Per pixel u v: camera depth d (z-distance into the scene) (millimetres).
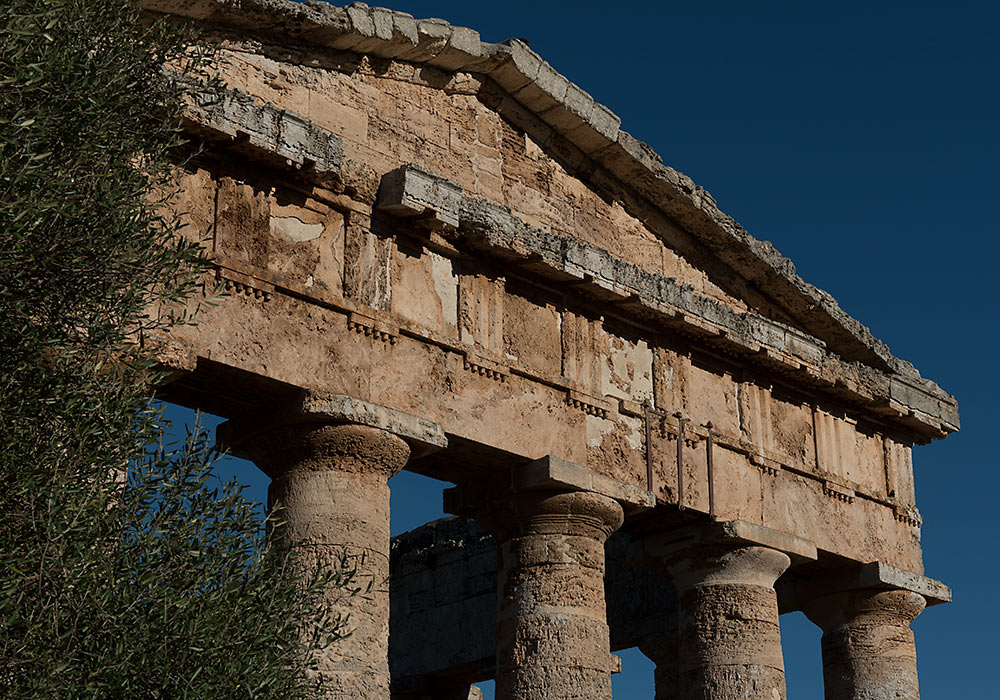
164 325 15758
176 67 19797
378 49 22562
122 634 13406
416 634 34469
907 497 29438
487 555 33531
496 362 22781
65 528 13141
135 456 14539
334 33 21859
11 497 13289
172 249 15141
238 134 20188
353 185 21625
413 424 21156
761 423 26797
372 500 20562
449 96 23688
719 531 25203
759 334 26500
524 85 24062
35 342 13727
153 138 16406
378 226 22000
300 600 16141
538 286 23938
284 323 20453
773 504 26469
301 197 21250
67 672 13000
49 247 13844
